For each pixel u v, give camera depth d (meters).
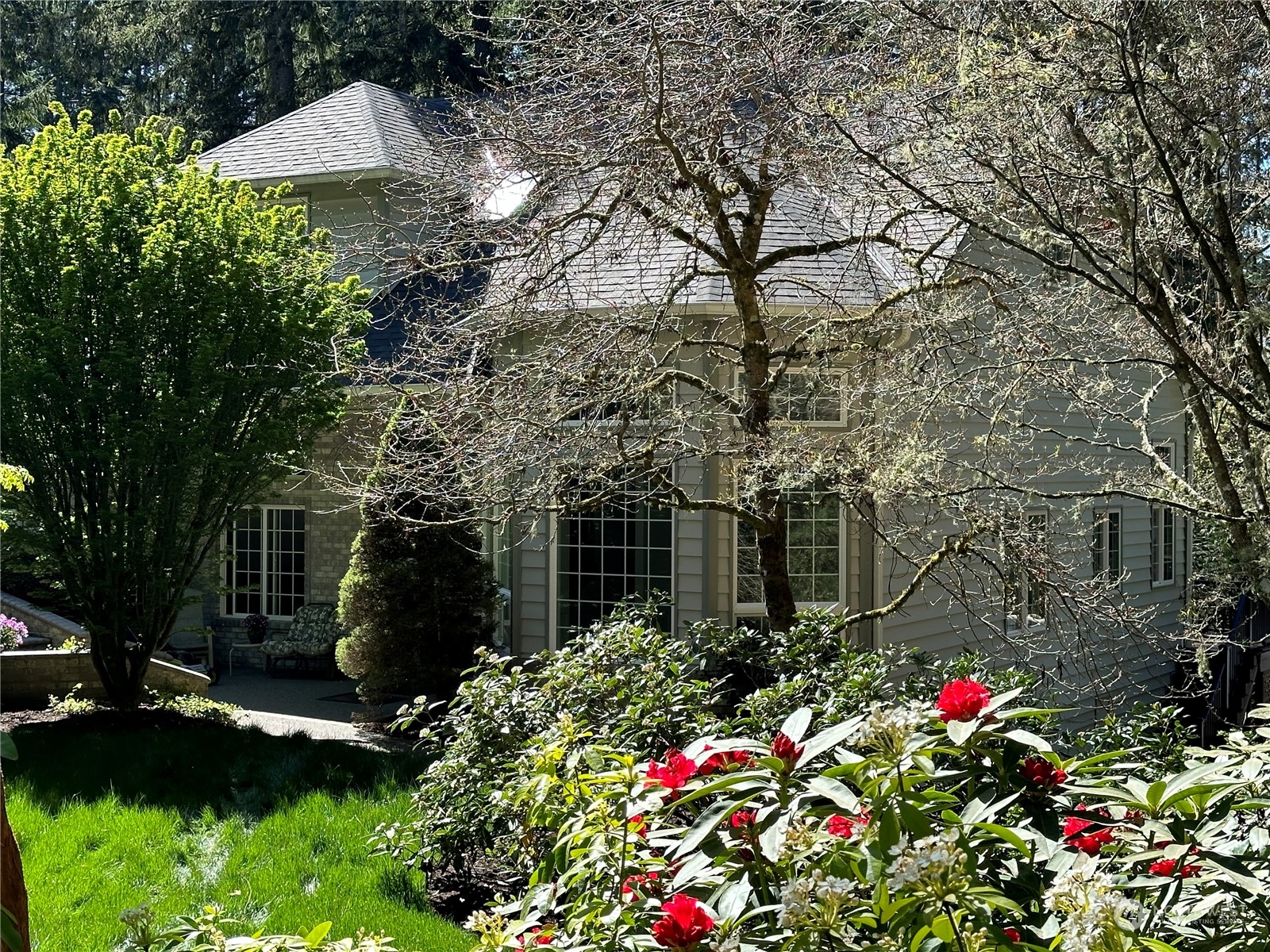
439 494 7.77
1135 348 6.89
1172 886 2.46
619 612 7.10
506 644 13.52
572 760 3.23
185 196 11.22
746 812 2.65
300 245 11.83
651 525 11.68
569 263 7.71
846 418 10.18
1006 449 8.27
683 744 5.43
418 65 22.41
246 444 10.81
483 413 7.33
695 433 10.70
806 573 11.39
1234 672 12.30
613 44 7.24
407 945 5.37
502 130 7.72
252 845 6.72
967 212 6.16
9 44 27.47
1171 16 5.41
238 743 9.46
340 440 15.12
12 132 26.77
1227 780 2.29
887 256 10.26
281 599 16.83
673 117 7.13
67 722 10.38
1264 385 5.73
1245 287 5.76
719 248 10.34
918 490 7.21
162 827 7.02
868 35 7.11
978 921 2.07
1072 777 2.73
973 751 2.62
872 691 5.73
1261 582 6.58
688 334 10.55
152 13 25.77
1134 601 16.64
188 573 11.13
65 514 10.55
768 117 7.16
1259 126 5.85
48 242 10.26
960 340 7.39
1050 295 7.56
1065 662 11.62
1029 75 5.43
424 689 11.98
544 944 2.73
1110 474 8.14
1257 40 5.68
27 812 7.29
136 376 10.33
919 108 6.11
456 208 8.27
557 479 7.61
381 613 11.77
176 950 2.95
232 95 25.67
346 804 7.55
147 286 10.26
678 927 2.29
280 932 5.46
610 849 2.71
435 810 6.16
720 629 7.03
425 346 8.61
